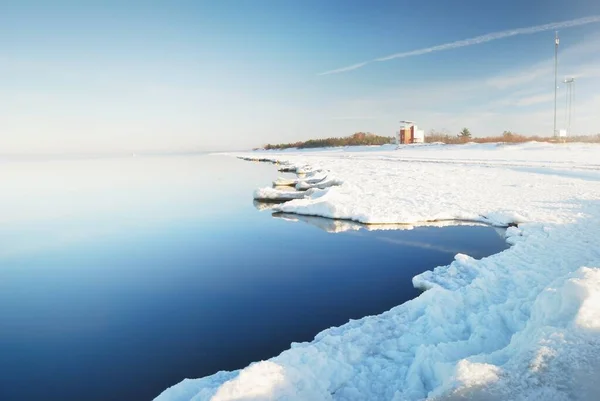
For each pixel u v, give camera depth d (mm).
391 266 10797
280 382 4328
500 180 23062
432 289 7141
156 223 18328
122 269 11812
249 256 12492
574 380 3404
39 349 7363
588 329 3898
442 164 36281
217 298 9352
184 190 30719
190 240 14898
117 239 15516
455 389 3545
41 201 26547
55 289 10344
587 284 4379
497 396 3387
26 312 8969
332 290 9398
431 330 5840
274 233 15344
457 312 6418
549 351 3760
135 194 29078
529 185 20469
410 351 5441
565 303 4348
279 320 8016
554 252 9086
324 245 13172
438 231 13859
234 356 6852
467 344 5016
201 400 4223
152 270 11625
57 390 6105
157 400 4633
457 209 15773
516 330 5316
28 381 6371
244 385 4164
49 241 15477
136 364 6742
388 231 14414
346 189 21344
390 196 19203
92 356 7051
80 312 8906
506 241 11867
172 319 8359
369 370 5016
